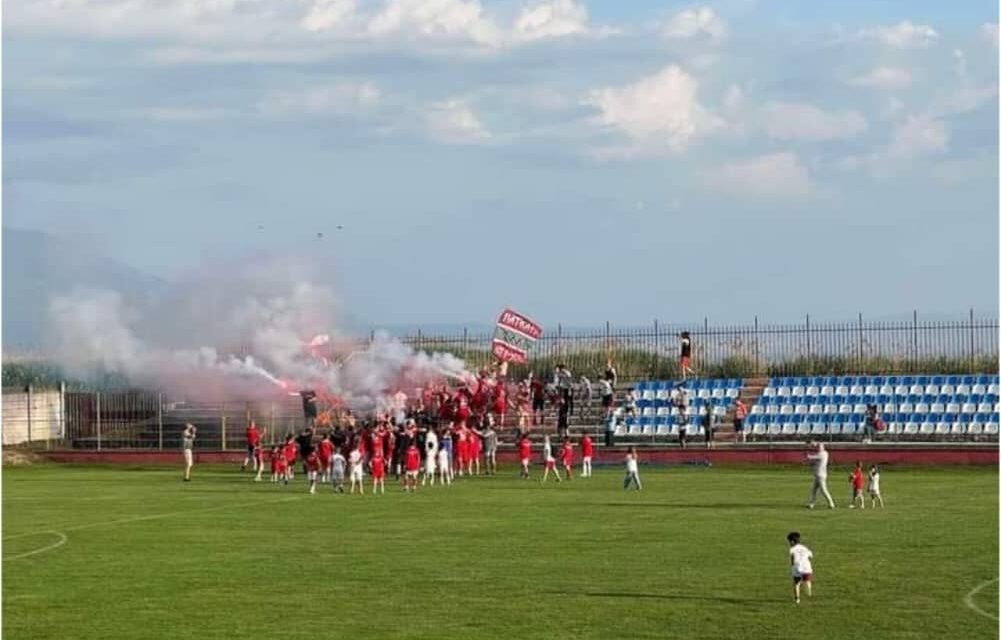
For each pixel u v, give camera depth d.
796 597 49.88
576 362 136.75
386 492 95.31
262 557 62.22
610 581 54.31
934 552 61.19
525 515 77.88
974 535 66.81
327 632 45.59
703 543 64.62
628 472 95.00
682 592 51.81
